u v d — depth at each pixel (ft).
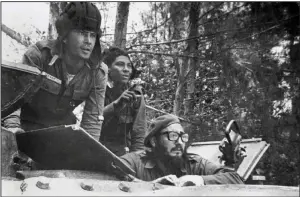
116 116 18.35
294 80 35.86
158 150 15.40
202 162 15.89
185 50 31.96
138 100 18.75
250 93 33.01
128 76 19.49
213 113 33.40
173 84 32.81
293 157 34.55
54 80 10.53
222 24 32.42
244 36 33.68
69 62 14.16
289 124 34.55
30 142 10.35
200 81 34.35
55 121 14.88
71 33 13.75
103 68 14.99
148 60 31.78
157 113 28.30
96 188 8.39
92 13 13.87
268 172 35.06
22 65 9.57
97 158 10.19
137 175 14.97
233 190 7.20
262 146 20.94
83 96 14.73
